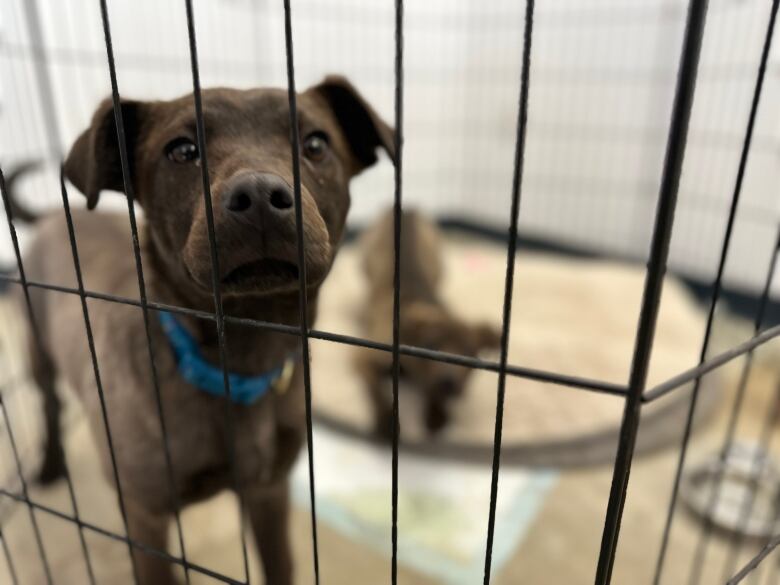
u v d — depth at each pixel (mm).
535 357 837
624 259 1283
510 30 1376
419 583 494
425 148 1511
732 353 240
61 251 562
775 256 316
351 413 708
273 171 296
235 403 378
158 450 376
